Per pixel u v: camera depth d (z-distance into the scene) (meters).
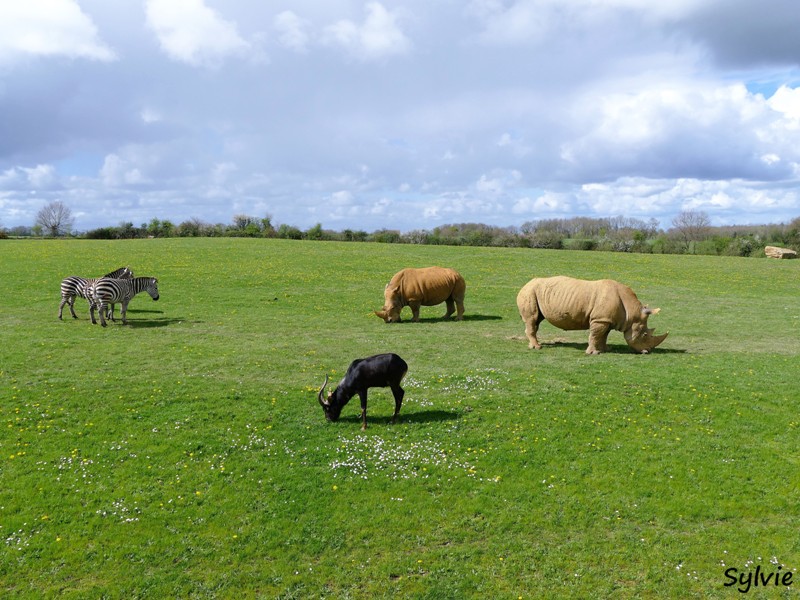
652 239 86.75
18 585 8.37
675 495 10.79
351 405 15.05
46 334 23.11
